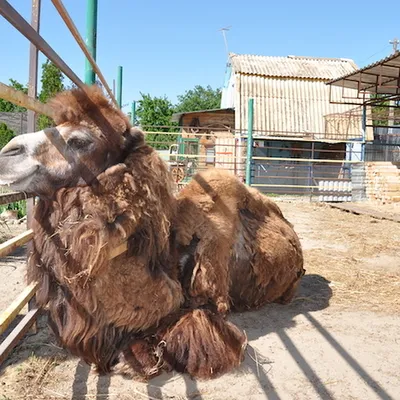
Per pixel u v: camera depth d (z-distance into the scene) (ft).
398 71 58.80
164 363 10.04
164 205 10.06
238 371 10.39
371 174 57.72
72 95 9.47
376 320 14.10
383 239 29.19
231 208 12.77
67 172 9.00
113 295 9.39
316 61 102.32
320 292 16.98
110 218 8.96
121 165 9.21
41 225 9.39
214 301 11.26
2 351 9.75
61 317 9.84
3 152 8.79
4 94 7.38
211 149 80.33
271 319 13.97
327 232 32.09
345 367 10.80
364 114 68.69
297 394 9.52
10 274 18.52
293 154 82.94
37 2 11.03
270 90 89.35
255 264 13.64
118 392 9.41
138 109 158.51
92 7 15.08
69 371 10.27
